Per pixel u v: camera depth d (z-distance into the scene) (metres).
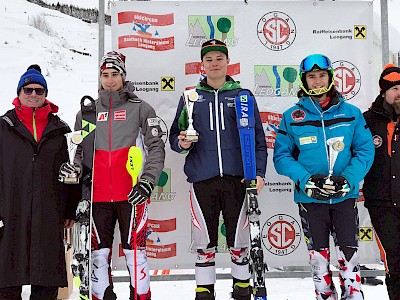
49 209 2.35
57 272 2.33
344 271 2.50
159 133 2.65
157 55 3.27
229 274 3.32
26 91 2.41
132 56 3.25
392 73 2.62
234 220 2.61
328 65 2.60
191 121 2.57
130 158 2.43
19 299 2.33
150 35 3.27
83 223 2.41
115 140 2.60
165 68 3.27
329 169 2.56
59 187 2.42
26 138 2.36
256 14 3.33
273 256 3.29
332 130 2.60
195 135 2.53
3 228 2.28
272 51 3.33
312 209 2.57
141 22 3.27
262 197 3.29
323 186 2.42
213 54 2.75
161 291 3.58
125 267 3.21
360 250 3.32
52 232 2.34
